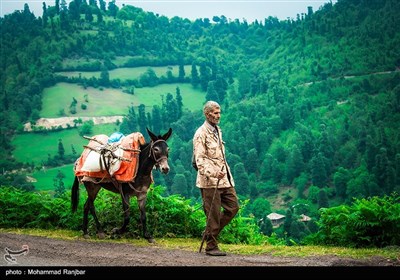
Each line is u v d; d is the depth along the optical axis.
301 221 134.62
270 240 11.15
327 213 9.39
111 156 9.91
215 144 7.92
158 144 9.80
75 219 11.51
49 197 12.45
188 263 7.14
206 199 7.91
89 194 10.39
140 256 7.77
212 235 7.84
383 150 171.50
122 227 10.16
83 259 7.69
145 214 9.90
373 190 162.50
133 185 9.95
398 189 160.25
